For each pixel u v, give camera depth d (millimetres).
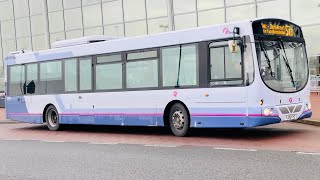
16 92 19609
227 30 12359
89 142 13789
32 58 18844
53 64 17875
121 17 29781
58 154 11602
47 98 18094
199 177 8047
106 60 15742
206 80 12773
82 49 16672
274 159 9203
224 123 12391
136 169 9070
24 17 35312
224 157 9773
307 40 23594
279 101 12086
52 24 33438
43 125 21312
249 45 11938
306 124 15141
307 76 13047
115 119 15367
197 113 13008
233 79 12211
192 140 12805
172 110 13742
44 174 9102
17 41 35969
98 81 16031
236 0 25234
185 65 13312
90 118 16312
